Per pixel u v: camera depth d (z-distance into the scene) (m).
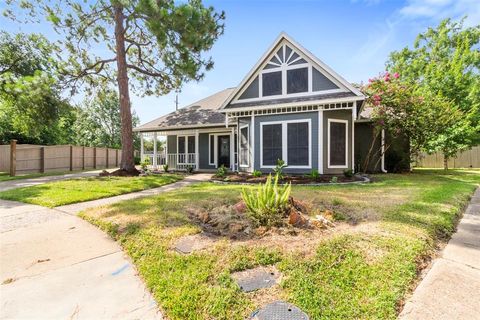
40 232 4.13
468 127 13.12
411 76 21.84
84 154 18.70
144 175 12.31
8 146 15.90
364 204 5.02
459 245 3.33
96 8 12.41
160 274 2.65
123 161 12.40
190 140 17.22
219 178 10.64
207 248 3.10
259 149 11.46
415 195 5.98
